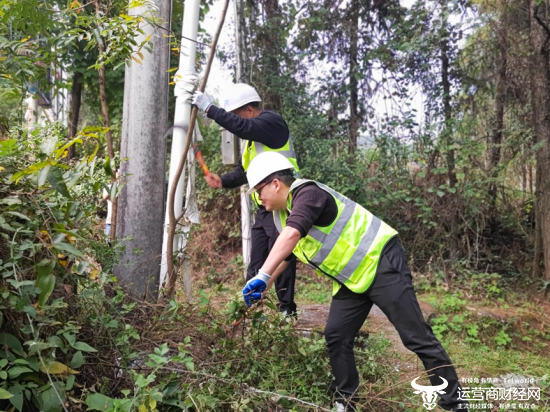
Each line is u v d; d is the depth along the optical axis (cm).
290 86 778
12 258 177
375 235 267
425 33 748
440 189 737
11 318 190
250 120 339
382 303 266
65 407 189
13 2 288
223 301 362
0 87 322
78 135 187
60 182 181
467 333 518
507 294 671
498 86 765
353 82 815
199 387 234
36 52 328
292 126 733
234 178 378
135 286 341
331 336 274
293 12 812
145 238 348
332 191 274
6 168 194
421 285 668
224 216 764
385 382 316
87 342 231
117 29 286
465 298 639
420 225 735
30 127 341
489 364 430
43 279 181
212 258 659
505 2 725
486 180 717
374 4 804
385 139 756
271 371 280
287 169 275
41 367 186
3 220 177
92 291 225
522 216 786
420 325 265
